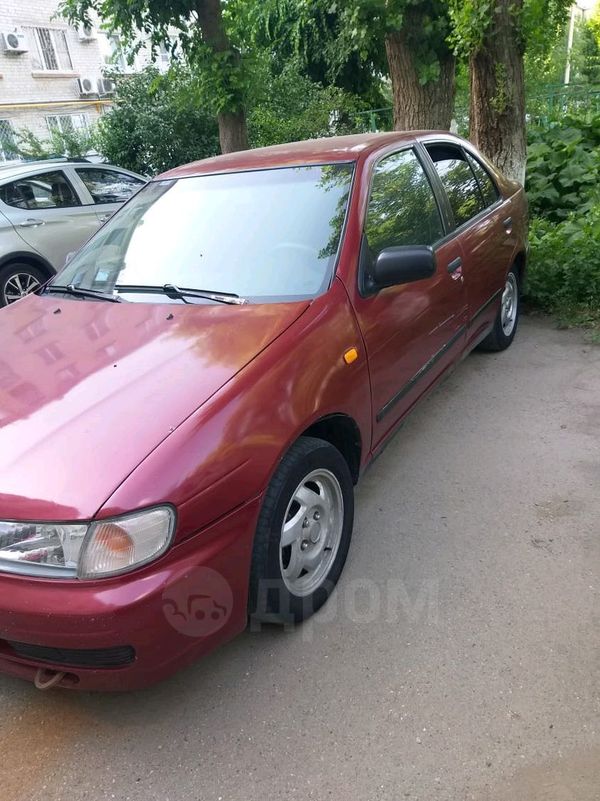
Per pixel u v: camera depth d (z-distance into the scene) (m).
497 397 4.33
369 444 2.95
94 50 23.00
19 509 1.92
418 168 3.68
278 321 2.56
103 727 2.22
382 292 2.98
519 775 1.92
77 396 2.27
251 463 2.14
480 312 4.21
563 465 3.49
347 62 16.97
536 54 7.05
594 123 9.22
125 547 1.87
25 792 2.03
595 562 2.77
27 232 7.00
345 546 2.75
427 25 7.43
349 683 2.29
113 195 8.05
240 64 9.07
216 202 3.32
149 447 1.99
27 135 15.16
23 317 3.08
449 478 3.47
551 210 7.80
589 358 4.84
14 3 20.50
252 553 2.20
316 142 3.62
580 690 2.18
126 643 1.89
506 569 2.77
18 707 2.33
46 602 1.88
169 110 12.34
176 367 2.35
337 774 1.99
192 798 1.96
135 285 3.10
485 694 2.20
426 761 1.99
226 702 2.27
